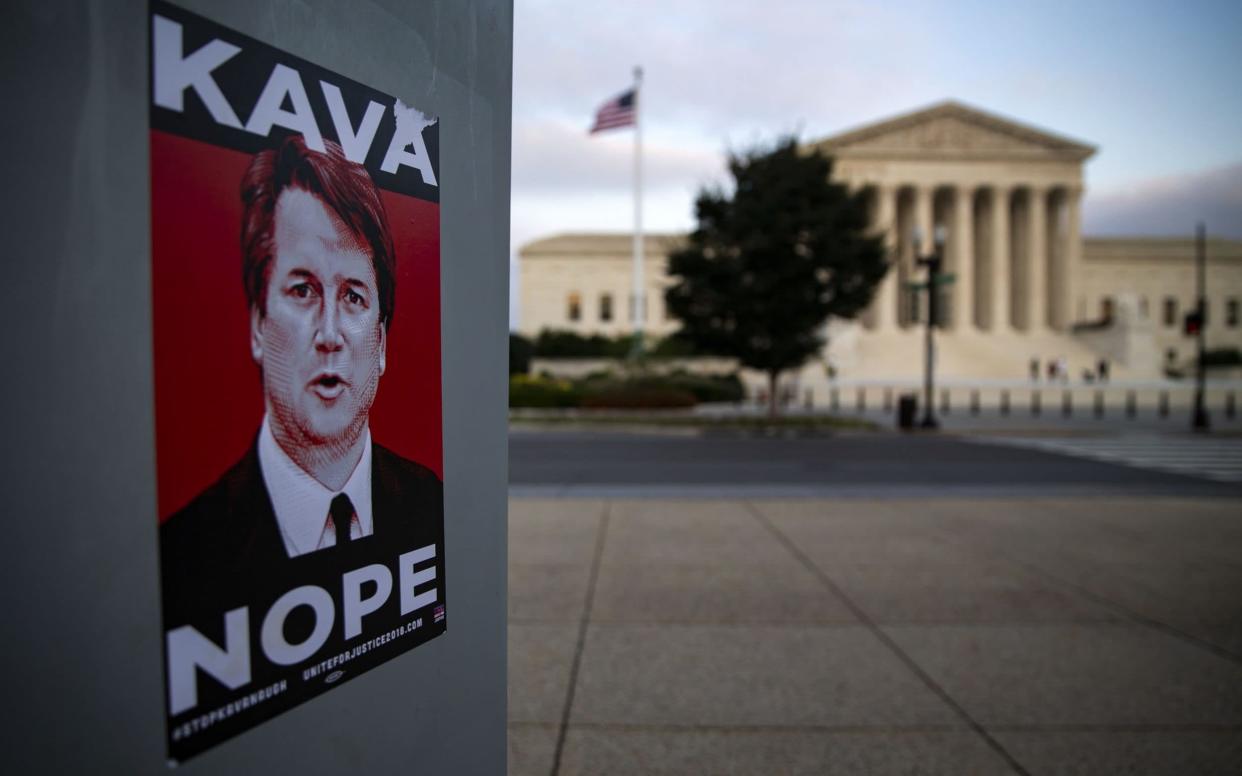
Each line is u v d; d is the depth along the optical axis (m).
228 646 1.20
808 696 4.22
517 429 24.41
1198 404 24.14
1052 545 7.89
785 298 24.20
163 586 1.12
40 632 1.02
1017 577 6.66
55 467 1.03
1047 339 60.31
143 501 1.10
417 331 1.57
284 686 1.29
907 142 63.59
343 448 1.39
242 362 1.21
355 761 1.43
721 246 24.70
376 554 1.47
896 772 3.43
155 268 1.11
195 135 1.15
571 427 24.89
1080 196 64.75
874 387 43.81
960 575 6.71
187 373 1.14
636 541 7.98
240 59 1.20
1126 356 55.22
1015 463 15.90
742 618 5.53
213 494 1.17
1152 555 7.47
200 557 1.16
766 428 24.31
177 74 1.12
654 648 4.93
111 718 1.08
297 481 1.30
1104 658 4.80
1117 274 77.31
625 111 32.78
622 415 28.38
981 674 4.54
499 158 1.84
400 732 1.54
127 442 1.08
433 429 1.62
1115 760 3.54
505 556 1.88
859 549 7.66
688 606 5.80
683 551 7.55
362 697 1.45
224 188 1.18
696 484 12.66
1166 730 3.85
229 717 1.20
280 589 1.28
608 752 3.59
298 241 1.30
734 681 4.41
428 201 1.60
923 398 38.97
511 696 4.20
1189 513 9.66
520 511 9.69
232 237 1.19
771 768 3.45
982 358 55.25
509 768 3.44
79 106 1.04
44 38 1.01
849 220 24.61
